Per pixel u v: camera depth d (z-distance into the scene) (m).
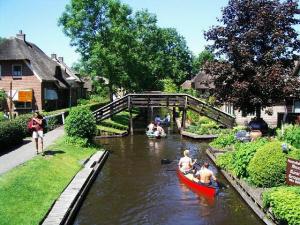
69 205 14.92
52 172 18.41
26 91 44.22
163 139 36.09
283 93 28.14
